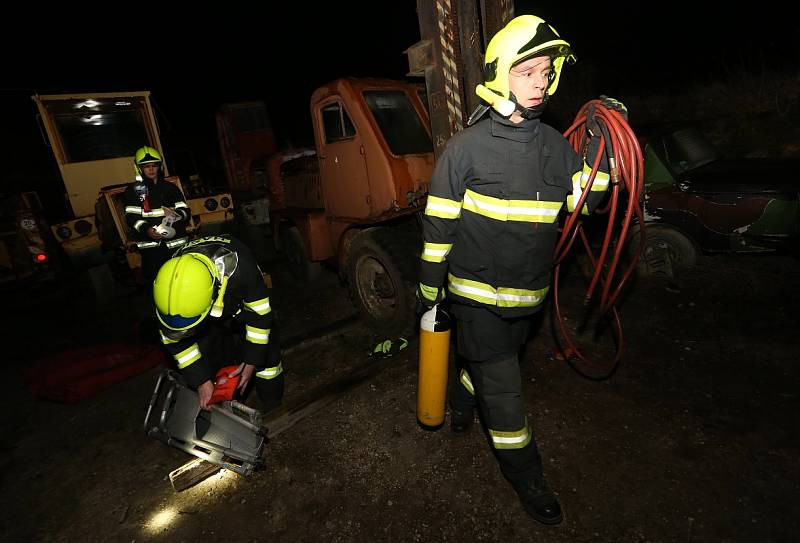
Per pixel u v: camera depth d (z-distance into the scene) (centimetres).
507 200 161
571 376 294
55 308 556
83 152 567
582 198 174
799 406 244
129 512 229
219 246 231
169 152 657
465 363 230
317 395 294
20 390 363
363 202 376
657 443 231
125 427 301
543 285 181
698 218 392
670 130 452
